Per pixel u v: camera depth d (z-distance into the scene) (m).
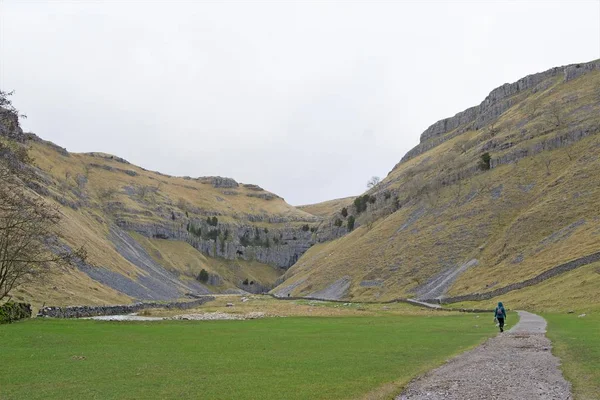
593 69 183.12
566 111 163.12
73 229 139.00
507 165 160.12
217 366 28.03
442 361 29.45
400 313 88.50
